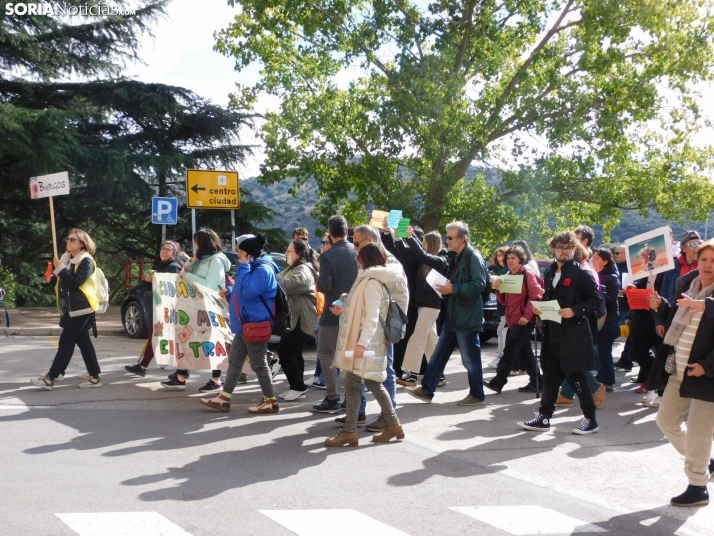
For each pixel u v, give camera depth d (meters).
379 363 6.44
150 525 4.34
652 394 8.42
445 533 4.41
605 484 5.57
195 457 5.94
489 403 8.51
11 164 22.80
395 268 6.54
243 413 7.68
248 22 25.05
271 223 26.23
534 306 6.98
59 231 26.77
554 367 7.12
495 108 21.77
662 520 4.82
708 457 5.07
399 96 20.70
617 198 23.47
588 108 21.72
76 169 22.75
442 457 6.17
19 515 4.43
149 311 13.61
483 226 22.56
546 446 6.62
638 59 22.91
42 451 5.93
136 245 28.98
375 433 6.94
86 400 7.99
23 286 23.72
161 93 24.61
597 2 21.09
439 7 21.92
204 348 8.59
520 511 4.88
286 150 23.98
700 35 22.02
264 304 7.42
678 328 5.12
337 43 22.52
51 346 12.13
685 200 23.94
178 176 25.06
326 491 5.16
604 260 9.17
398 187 22.94
